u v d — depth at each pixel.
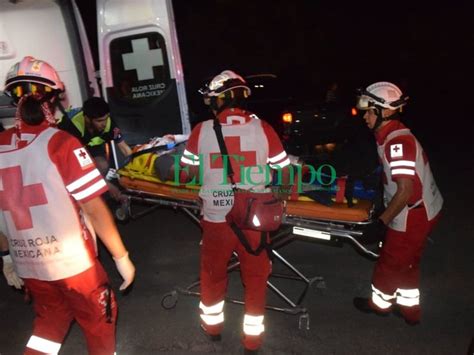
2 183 2.10
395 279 3.10
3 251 2.48
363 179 3.32
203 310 3.01
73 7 4.86
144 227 5.15
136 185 3.97
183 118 5.24
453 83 15.67
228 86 2.69
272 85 7.30
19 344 3.28
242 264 2.82
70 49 4.79
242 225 2.65
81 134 3.98
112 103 5.29
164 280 4.04
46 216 2.09
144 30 5.04
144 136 5.34
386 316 3.43
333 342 3.16
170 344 3.19
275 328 3.31
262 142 2.70
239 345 3.16
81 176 2.08
